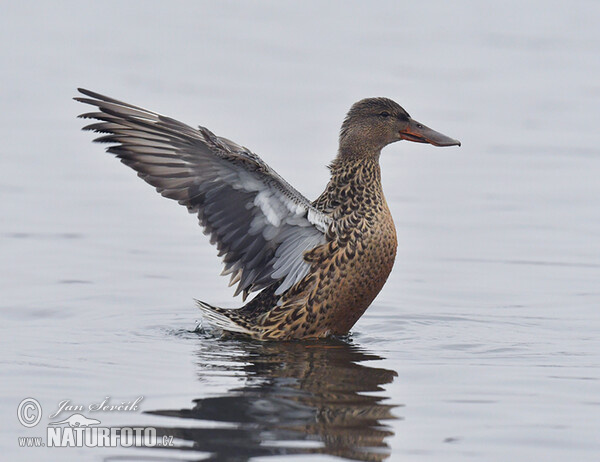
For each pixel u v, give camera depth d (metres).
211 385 10.23
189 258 16.20
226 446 8.62
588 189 20.20
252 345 12.15
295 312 12.44
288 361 11.34
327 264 12.40
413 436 8.95
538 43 35.22
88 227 17.48
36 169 20.86
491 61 32.50
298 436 8.89
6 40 33.94
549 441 8.85
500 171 21.56
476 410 9.61
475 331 12.87
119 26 37.38
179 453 8.46
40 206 18.50
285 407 9.60
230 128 23.64
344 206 12.88
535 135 24.41
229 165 11.55
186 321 13.23
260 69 30.77
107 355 11.35
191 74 29.83
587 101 27.86
